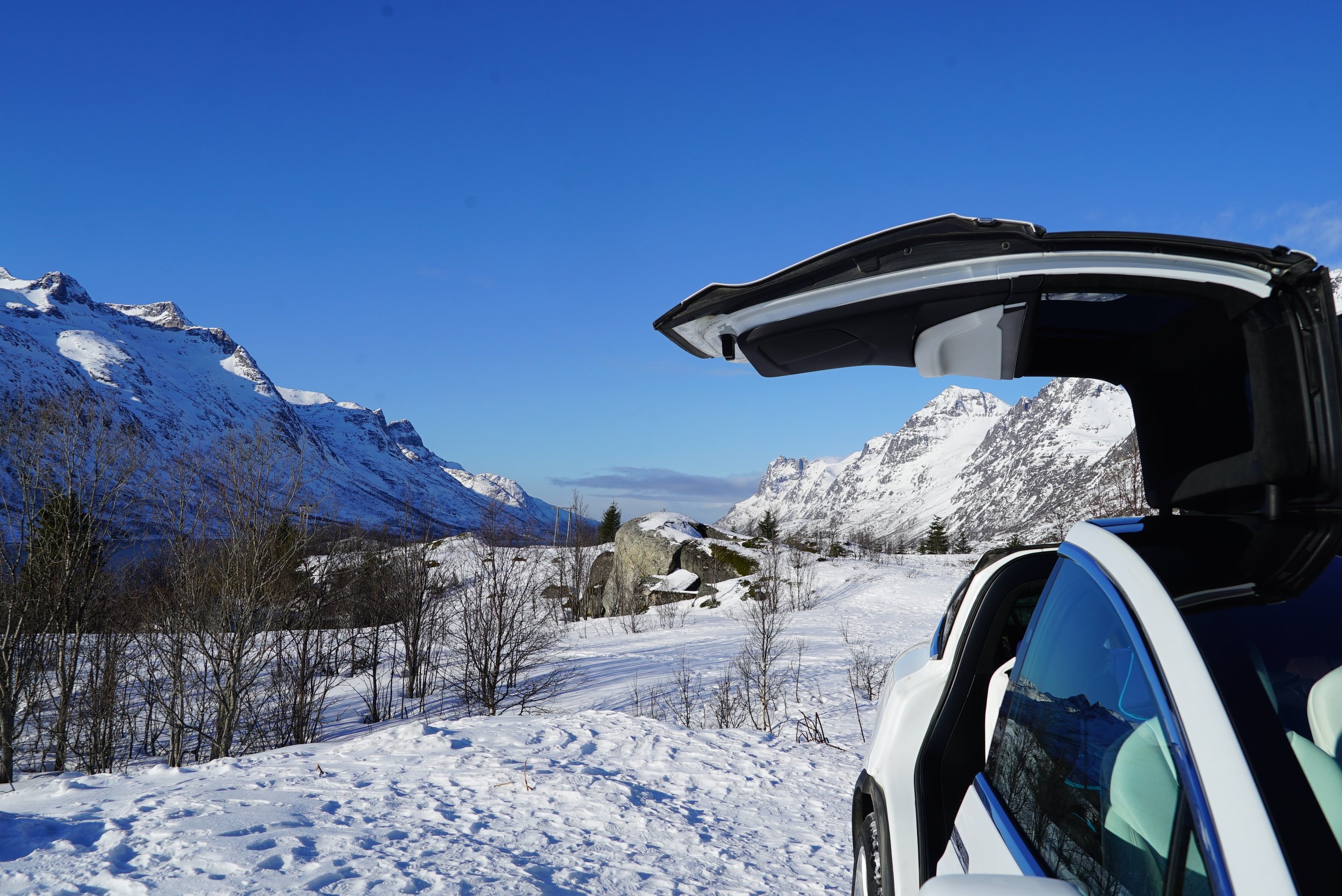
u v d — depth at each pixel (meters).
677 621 42.25
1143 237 1.73
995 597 2.85
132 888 3.62
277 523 22.64
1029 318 2.03
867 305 1.97
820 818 6.11
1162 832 1.26
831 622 36.72
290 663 24.12
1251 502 1.95
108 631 22.73
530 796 6.06
